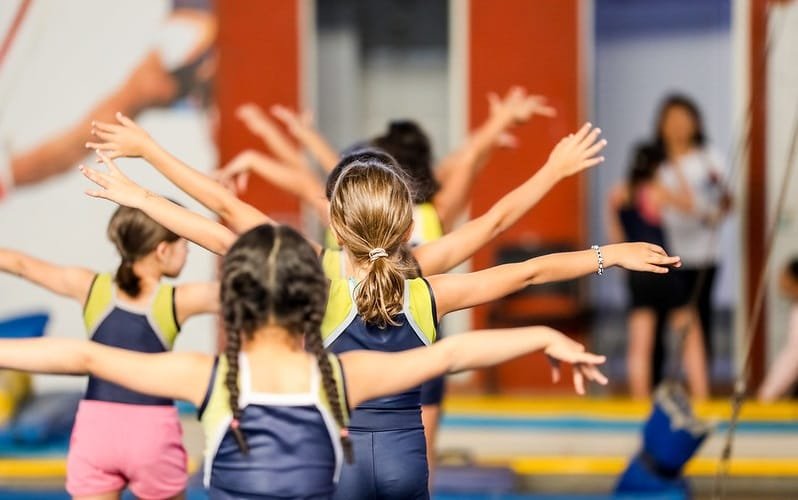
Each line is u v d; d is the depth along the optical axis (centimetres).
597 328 1302
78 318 1183
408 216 471
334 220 472
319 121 1359
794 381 1063
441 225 661
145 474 560
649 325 1080
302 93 1203
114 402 557
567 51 1195
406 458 459
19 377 983
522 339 413
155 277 572
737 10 1164
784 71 1157
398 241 470
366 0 1373
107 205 1182
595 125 1216
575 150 538
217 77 1195
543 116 1195
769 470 852
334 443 395
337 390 397
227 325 398
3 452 919
